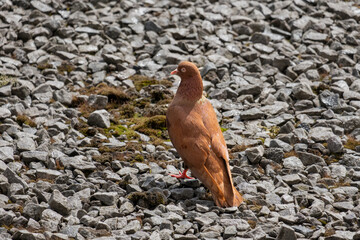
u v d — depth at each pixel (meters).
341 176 11.16
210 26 17.97
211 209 9.91
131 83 15.08
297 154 11.95
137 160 11.65
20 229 8.97
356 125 13.01
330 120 13.20
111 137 12.59
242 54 16.55
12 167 10.80
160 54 16.36
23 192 9.95
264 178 11.08
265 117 13.66
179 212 9.73
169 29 17.77
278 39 17.72
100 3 19.00
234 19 18.45
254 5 19.61
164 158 11.78
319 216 9.73
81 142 12.06
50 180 10.67
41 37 16.69
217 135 10.34
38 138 12.01
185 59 16.14
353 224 9.46
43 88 14.13
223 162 10.13
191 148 10.08
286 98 14.28
